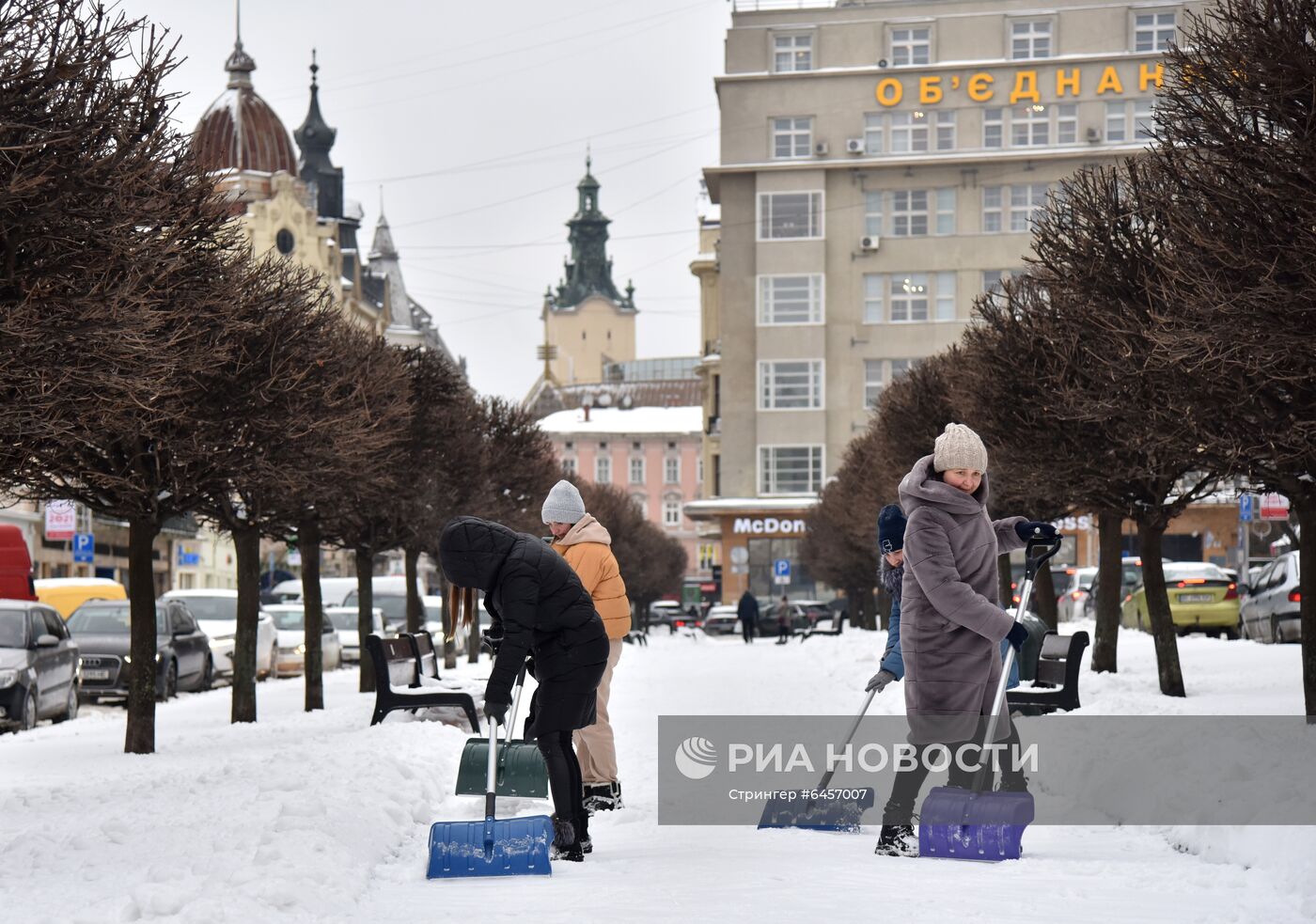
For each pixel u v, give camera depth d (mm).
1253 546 59812
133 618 16234
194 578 82938
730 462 70688
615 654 10312
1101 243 15539
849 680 24688
